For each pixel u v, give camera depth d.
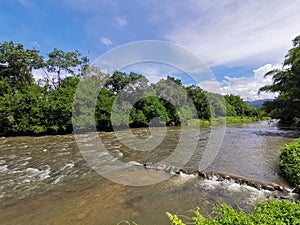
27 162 9.13
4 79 22.92
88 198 5.38
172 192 5.58
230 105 43.78
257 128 22.00
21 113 19.05
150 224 4.04
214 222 2.13
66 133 20.38
